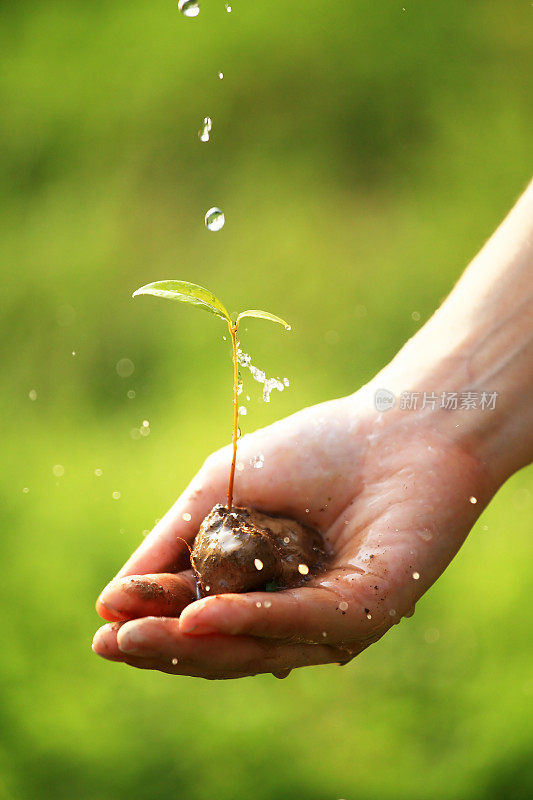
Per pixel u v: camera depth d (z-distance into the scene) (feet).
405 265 19.71
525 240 9.05
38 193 21.95
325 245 20.26
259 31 24.20
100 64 23.89
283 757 11.18
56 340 19.04
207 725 11.57
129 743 11.49
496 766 10.78
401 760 11.03
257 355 17.98
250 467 8.37
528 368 8.66
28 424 17.29
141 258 20.43
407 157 22.16
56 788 11.11
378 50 23.86
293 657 6.73
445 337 9.11
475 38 24.03
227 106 23.27
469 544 13.88
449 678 11.96
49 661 12.54
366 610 6.93
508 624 12.50
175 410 17.07
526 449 8.71
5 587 13.55
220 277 19.80
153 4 24.58
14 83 23.66
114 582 6.83
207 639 6.21
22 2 25.12
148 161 22.41
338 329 18.52
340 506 8.32
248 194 21.59
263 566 6.86
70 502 15.24
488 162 21.61
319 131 22.75
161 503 15.01
